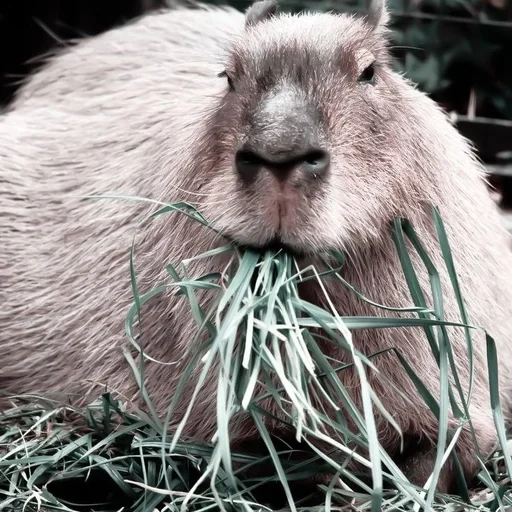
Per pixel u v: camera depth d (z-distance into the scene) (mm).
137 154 6527
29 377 6664
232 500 4715
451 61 10477
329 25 5355
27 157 7164
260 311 4672
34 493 4918
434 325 4957
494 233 6422
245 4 10328
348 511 4844
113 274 6254
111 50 7781
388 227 5238
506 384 6547
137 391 6016
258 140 4559
